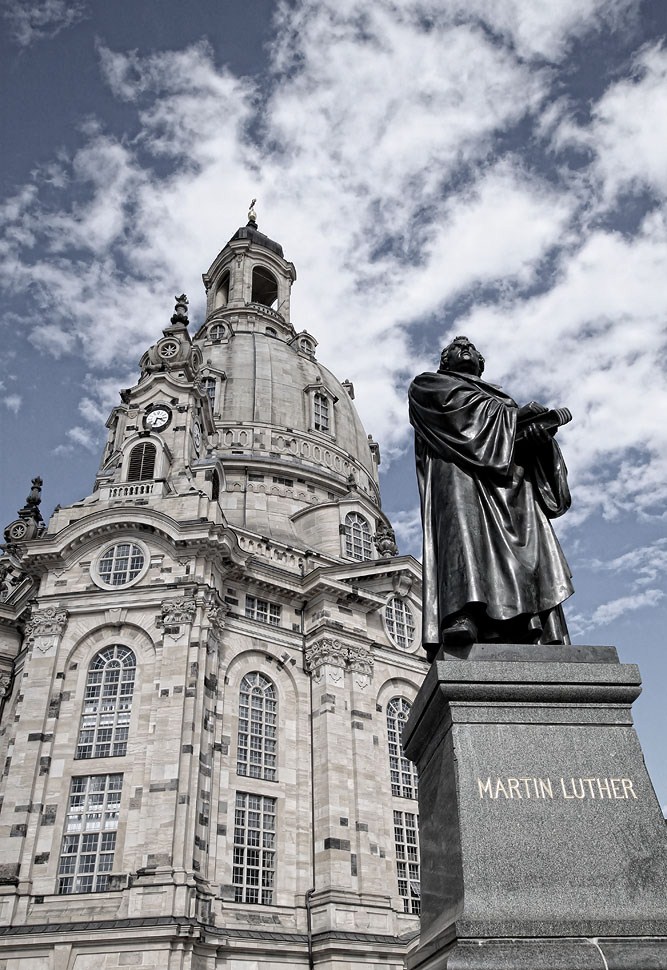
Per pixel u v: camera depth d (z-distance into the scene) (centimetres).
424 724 939
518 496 1070
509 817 799
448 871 811
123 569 5119
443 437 1084
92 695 4734
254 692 5175
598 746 851
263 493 7244
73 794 4391
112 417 7862
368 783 5075
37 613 4966
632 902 753
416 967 833
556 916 739
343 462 8081
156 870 4000
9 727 4950
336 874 4625
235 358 8419
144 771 4375
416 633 6103
